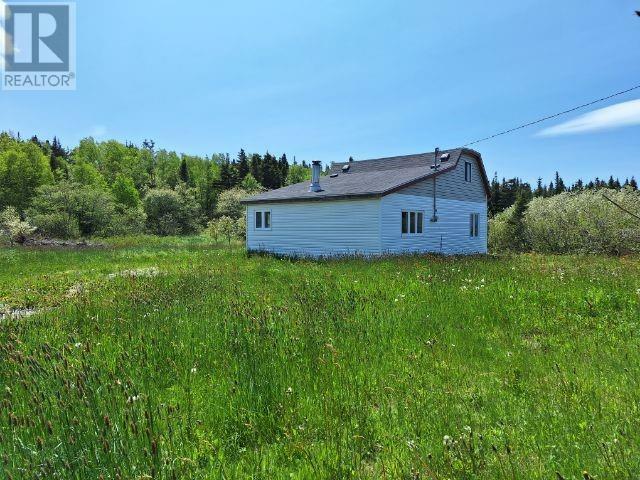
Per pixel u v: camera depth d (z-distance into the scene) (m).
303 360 4.49
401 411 3.44
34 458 2.34
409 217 19.67
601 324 6.36
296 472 2.69
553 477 2.47
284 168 94.88
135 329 5.75
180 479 2.41
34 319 6.62
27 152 68.25
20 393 3.26
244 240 38.84
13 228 29.55
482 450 2.74
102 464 2.36
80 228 40.75
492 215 51.81
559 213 28.14
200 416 3.40
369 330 5.77
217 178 81.75
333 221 19.61
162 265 16.36
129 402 2.96
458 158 22.28
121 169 92.69
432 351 5.04
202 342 5.16
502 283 9.25
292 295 8.35
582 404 3.50
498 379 4.23
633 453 2.65
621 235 23.16
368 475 2.61
